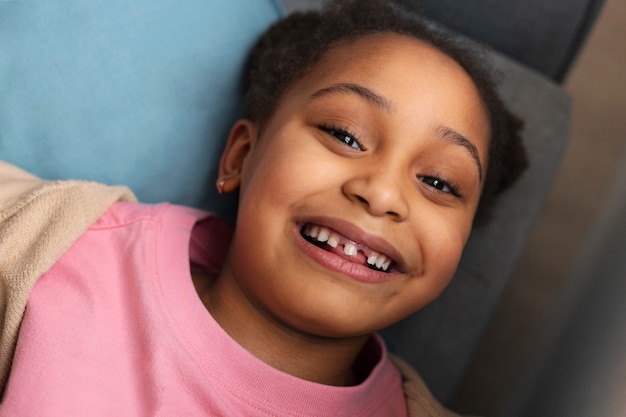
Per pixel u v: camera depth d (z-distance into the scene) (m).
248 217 0.78
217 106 1.02
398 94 0.78
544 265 1.55
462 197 0.82
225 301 0.84
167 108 0.99
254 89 0.97
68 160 0.94
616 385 0.64
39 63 0.93
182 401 0.73
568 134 1.18
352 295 0.76
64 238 0.78
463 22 1.22
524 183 1.13
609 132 1.71
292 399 0.77
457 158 0.79
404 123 0.77
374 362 0.89
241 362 0.76
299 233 0.77
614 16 1.87
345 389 0.79
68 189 0.81
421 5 1.23
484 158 0.86
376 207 0.73
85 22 0.96
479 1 1.20
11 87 0.92
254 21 1.07
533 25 1.20
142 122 0.98
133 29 0.98
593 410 0.68
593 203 1.63
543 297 1.52
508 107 1.16
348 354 0.85
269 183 0.77
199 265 0.94
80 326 0.74
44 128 0.93
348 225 0.74
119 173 0.97
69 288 0.77
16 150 0.92
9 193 0.79
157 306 0.77
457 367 1.12
